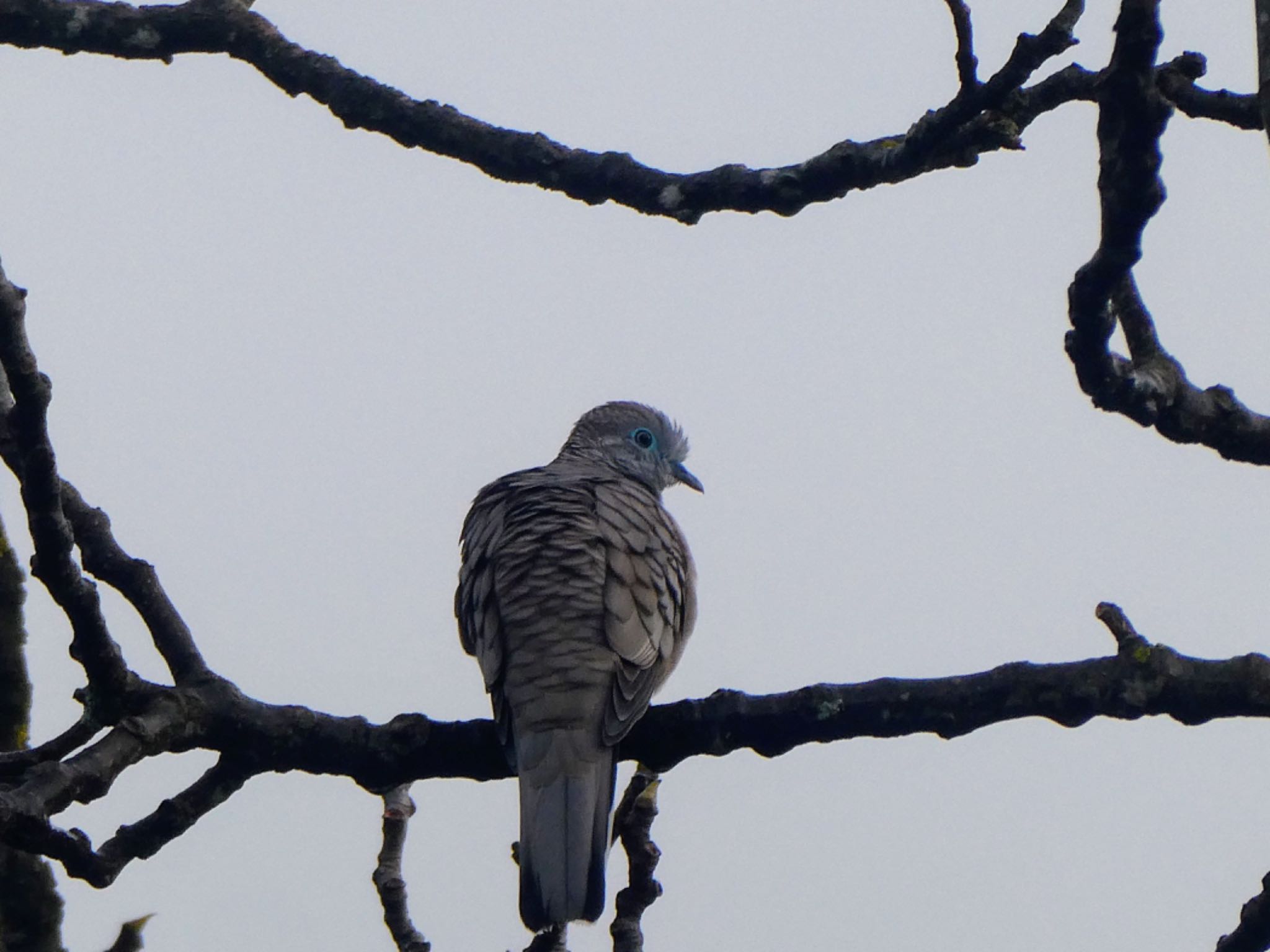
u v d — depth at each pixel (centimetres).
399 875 980
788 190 1070
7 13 1152
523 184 1128
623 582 1089
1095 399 971
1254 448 998
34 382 852
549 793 1005
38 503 880
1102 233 873
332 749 992
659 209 1102
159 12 1164
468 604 1122
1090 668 928
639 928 927
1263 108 772
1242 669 913
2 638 1148
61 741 962
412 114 1134
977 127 1009
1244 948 915
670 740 1004
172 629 1003
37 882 1101
